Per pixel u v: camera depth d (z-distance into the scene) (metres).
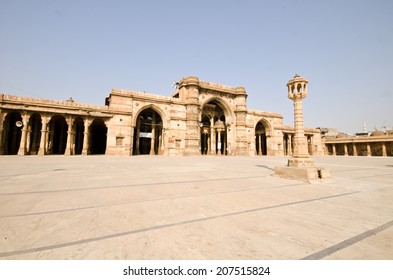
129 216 4.09
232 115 43.78
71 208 4.57
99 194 5.91
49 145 31.72
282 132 51.03
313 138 59.31
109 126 31.16
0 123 25.70
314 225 3.72
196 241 3.03
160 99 35.66
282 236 3.24
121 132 31.84
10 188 6.59
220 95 42.53
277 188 7.19
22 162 16.11
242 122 43.28
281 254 2.69
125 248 2.80
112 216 4.09
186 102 38.22
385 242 3.05
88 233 3.27
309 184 8.09
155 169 12.85
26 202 5.00
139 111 33.94
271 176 10.16
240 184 7.86
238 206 4.88
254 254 2.69
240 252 2.73
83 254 2.63
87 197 5.55
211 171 12.23
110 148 30.81
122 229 3.45
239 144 42.62
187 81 38.62
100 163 16.44
